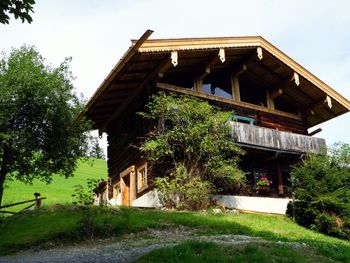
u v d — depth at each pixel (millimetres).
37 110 16062
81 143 17469
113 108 21812
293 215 17609
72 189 33875
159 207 17281
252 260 8859
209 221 14320
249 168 21906
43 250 11156
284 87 23312
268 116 23344
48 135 16438
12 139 15680
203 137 17859
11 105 15422
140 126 19906
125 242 11492
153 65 18484
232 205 18688
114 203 22719
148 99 19172
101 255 9773
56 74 16938
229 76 22516
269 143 20766
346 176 17297
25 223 13891
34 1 7797
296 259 9297
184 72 20656
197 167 17891
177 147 18000
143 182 19375
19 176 17812
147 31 15242
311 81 22453
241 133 19797
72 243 11805
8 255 10867
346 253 10766
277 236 13445
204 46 18625
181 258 8703
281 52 21438
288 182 23172
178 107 17688
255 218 16562
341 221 16000
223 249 9453
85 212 14258
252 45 20375
